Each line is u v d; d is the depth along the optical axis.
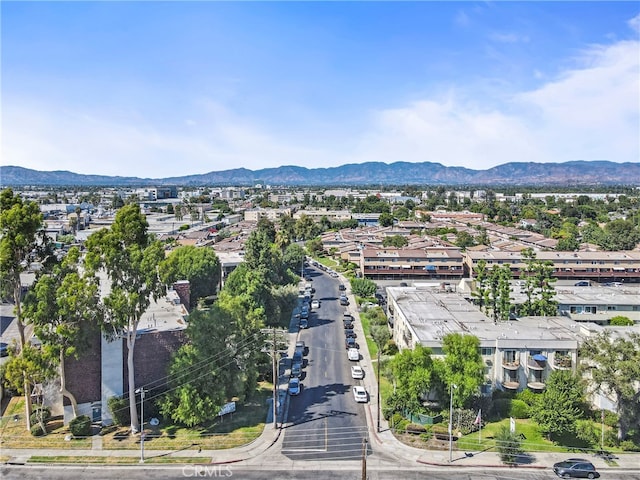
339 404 57.59
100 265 48.06
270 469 44.00
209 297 99.25
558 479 43.22
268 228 166.75
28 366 45.94
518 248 146.88
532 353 57.44
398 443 48.81
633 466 45.25
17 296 50.31
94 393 51.72
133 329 49.47
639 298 86.06
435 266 130.50
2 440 48.09
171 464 44.56
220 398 50.59
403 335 69.88
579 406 54.41
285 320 92.38
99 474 42.84
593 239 180.25
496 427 52.03
